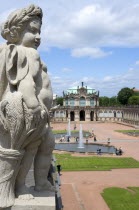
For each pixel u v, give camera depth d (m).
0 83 6.14
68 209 19.66
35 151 6.16
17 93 5.55
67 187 25.73
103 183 27.50
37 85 6.12
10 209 5.67
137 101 161.88
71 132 90.00
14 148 5.69
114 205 20.64
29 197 6.02
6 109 5.49
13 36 6.15
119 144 60.47
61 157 44.56
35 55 6.03
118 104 183.50
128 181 28.42
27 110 5.52
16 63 5.94
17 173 5.96
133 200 21.88
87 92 156.50
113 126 118.31
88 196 22.95
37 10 6.14
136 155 46.47
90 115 153.38
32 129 5.61
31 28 6.18
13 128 5.49
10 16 6.11
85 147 57.69
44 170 6.57
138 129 101.69
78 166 36.47
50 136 6.35
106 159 42.59
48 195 6.27
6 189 5.70
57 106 7.18
